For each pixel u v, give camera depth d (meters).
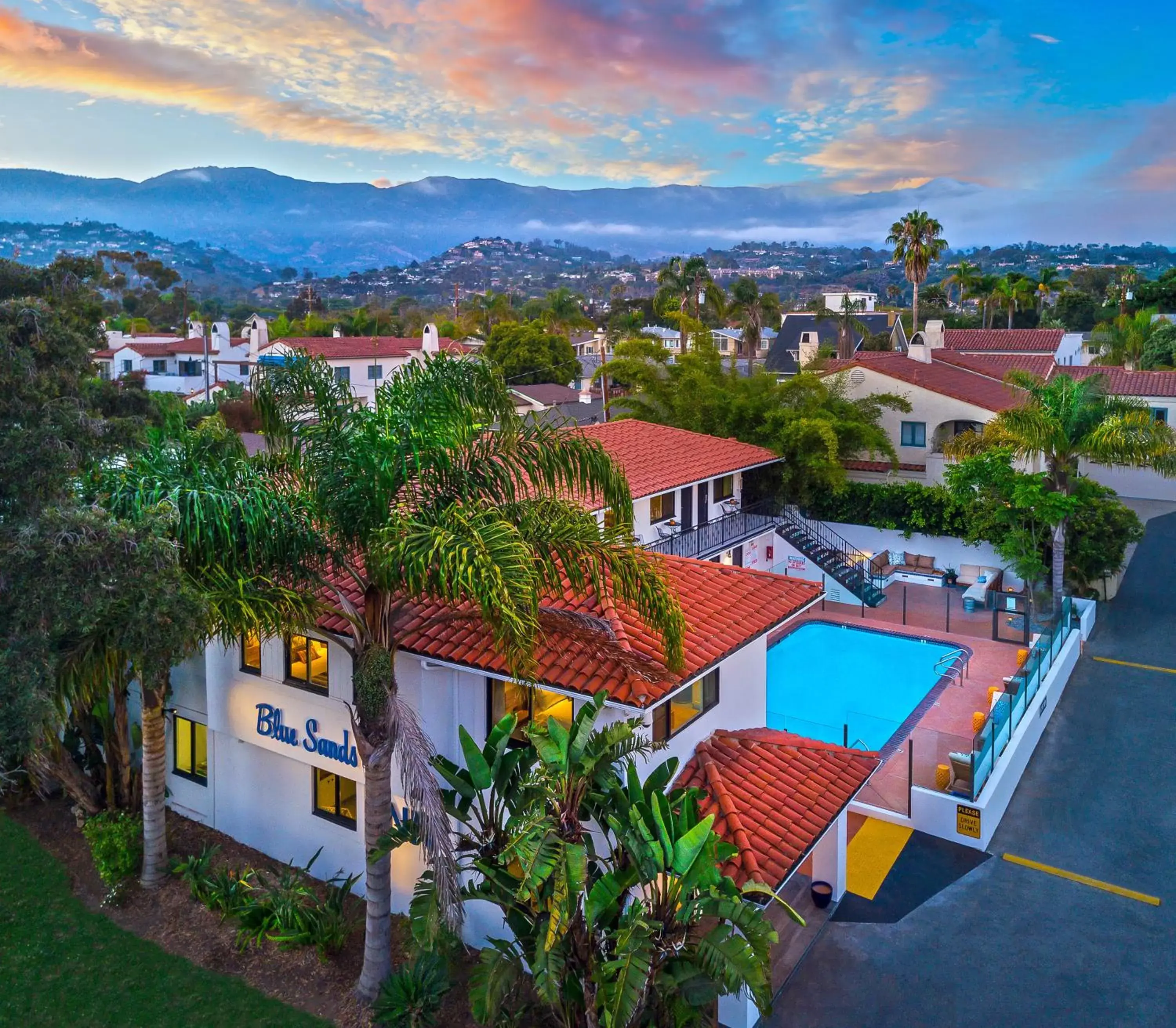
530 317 113.69
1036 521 30.31
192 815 19.19
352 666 14.94
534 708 14.38
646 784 11.44
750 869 12.29
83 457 12.41
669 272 76.06
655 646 13.75
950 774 18.48
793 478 36.12
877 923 15.34
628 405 40.41
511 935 14.08
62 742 19.22
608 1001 9.60
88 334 21.77
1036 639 26.59
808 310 133.62
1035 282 102.00
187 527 11.31
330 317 146.75
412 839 11.52
